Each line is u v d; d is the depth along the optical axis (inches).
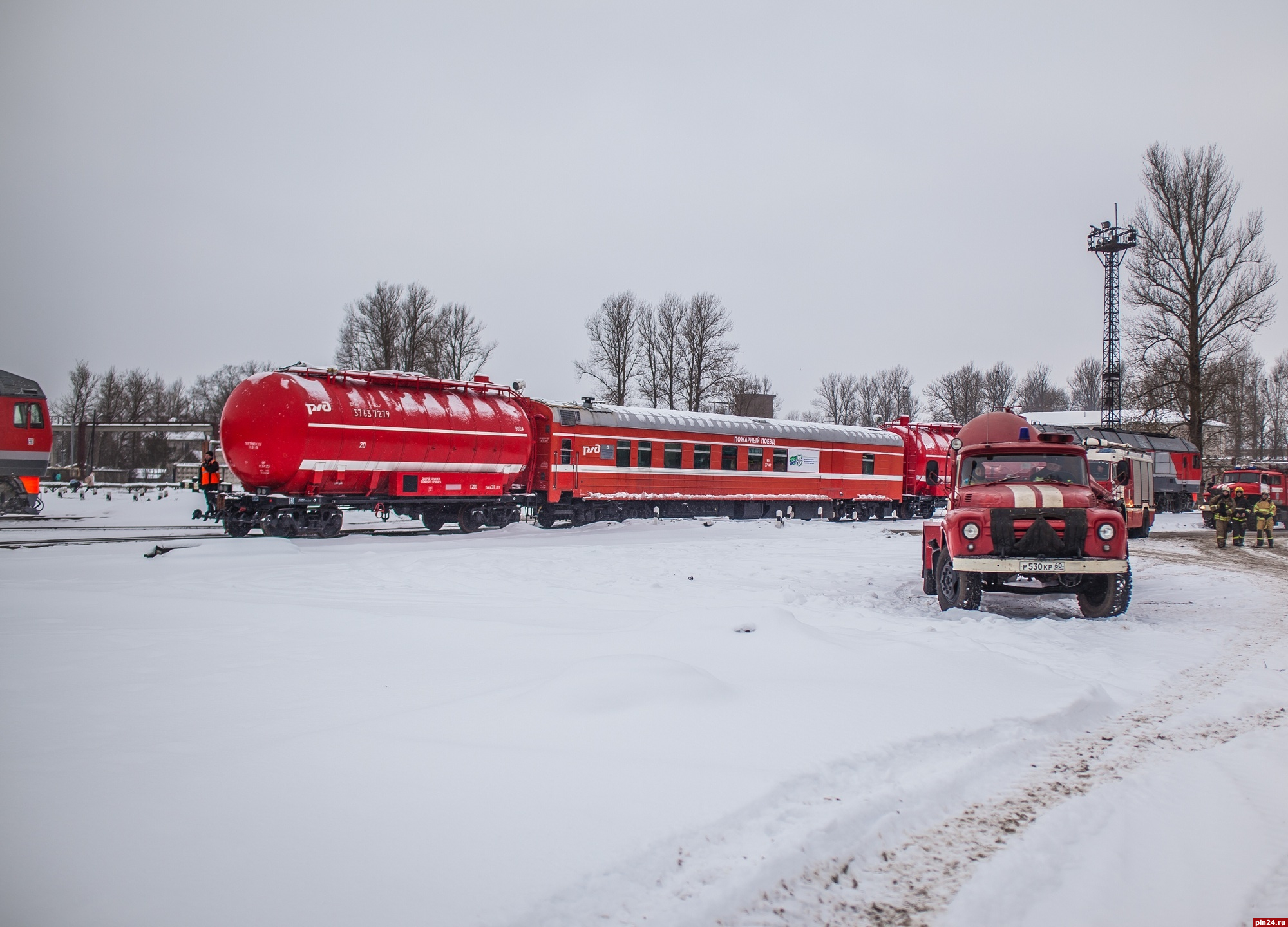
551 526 1029.2
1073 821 162.9
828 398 3545.8
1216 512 956.0
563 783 157.1
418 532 925.2
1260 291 1574.8
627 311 2113.7
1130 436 1718.8
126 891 114.8
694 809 147.6
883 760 180.4
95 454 2517.2
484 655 280.2
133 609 388.8
